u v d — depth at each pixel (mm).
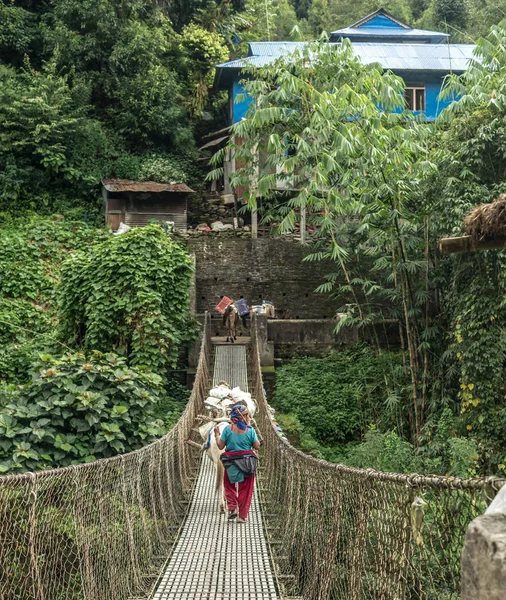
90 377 9023
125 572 6156
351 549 4793
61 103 27516
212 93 35562
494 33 16250
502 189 15125
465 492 2807
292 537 7316
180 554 7391
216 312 23891
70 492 4875
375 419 18562
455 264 15750
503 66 16109
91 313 17062
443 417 14945
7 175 26203
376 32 32406
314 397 18969
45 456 7750
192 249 24109
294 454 7828
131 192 26484
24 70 28719
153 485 8047
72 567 5102
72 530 5121
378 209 16844
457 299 15672
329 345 21344
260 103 18625
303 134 18844
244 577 6562
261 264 24094
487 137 15078
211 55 33906
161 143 30969
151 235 18109
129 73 30625
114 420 8719
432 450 14320
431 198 16344
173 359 17516
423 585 3332
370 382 19594
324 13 44625
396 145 16625
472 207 15117
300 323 21297
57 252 23641
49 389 8633
